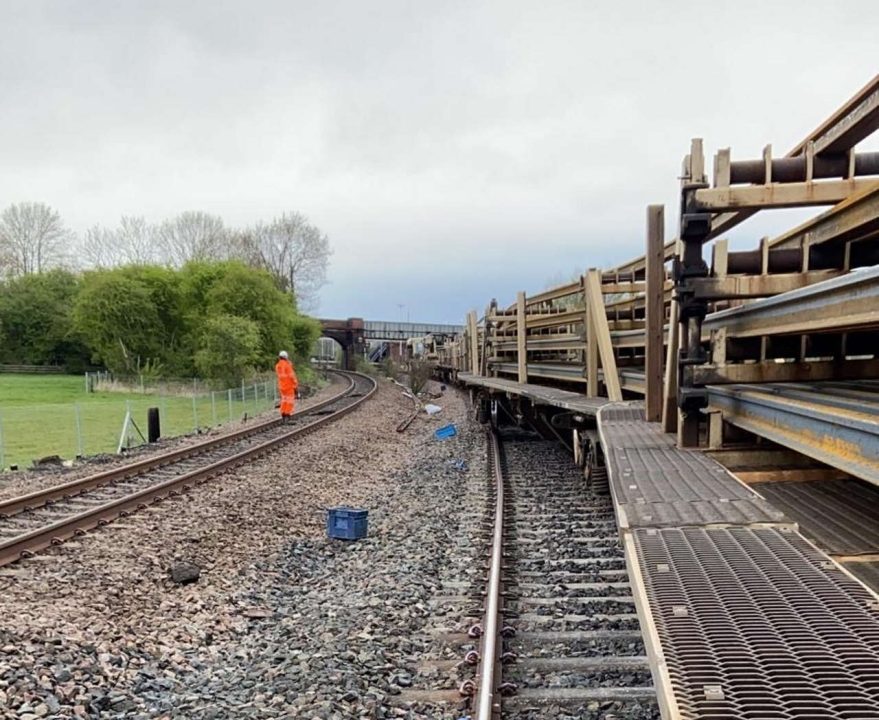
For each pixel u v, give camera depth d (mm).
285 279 67875
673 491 4141
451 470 12781
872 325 3240
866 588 2766
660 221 6574
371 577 6645
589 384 9867
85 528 8023
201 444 14688
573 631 4871
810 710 1953
